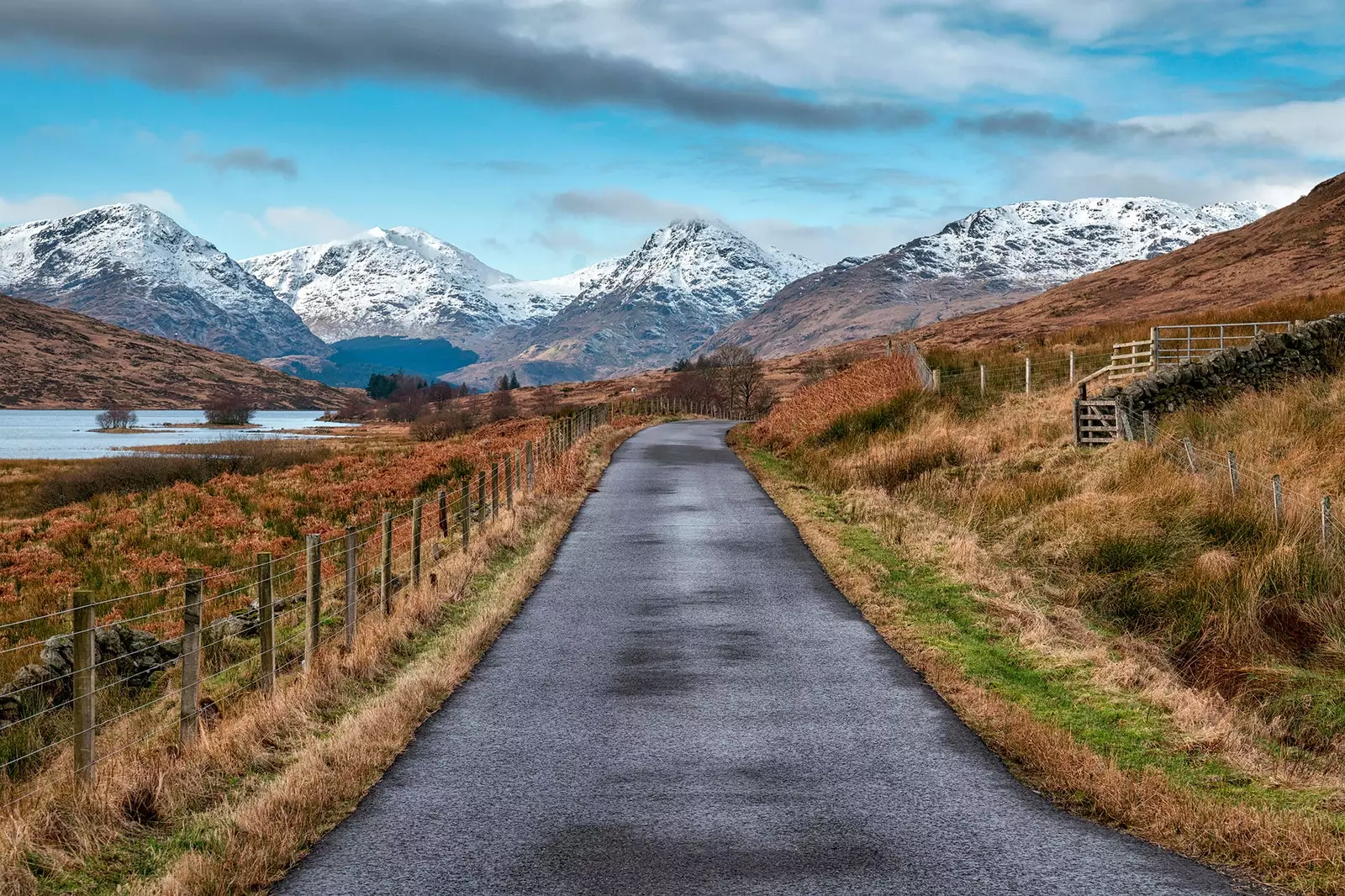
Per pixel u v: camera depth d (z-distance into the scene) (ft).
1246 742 27.02
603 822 20.89
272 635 30.81
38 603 58.29
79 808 20.67
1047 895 17.47
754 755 25.18
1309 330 85.46
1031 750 24.73
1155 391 75.92
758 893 17.58
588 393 528.63
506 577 47.60
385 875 18.47
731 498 76.33
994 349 143.74
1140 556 48.85
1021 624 39.14
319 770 23.39
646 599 44.19
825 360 541.75
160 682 37.86
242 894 17.74
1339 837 19.44
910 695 30.42
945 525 59.06
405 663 34.24
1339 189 529.86
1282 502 51.42
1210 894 17.47
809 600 43.91
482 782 23.41
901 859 18.97
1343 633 40.68
